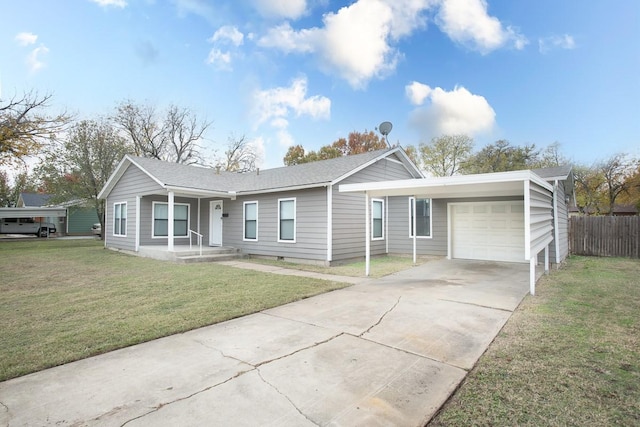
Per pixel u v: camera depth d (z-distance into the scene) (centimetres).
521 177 645
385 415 254
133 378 316
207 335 438
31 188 2809
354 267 1061
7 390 295
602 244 1351
